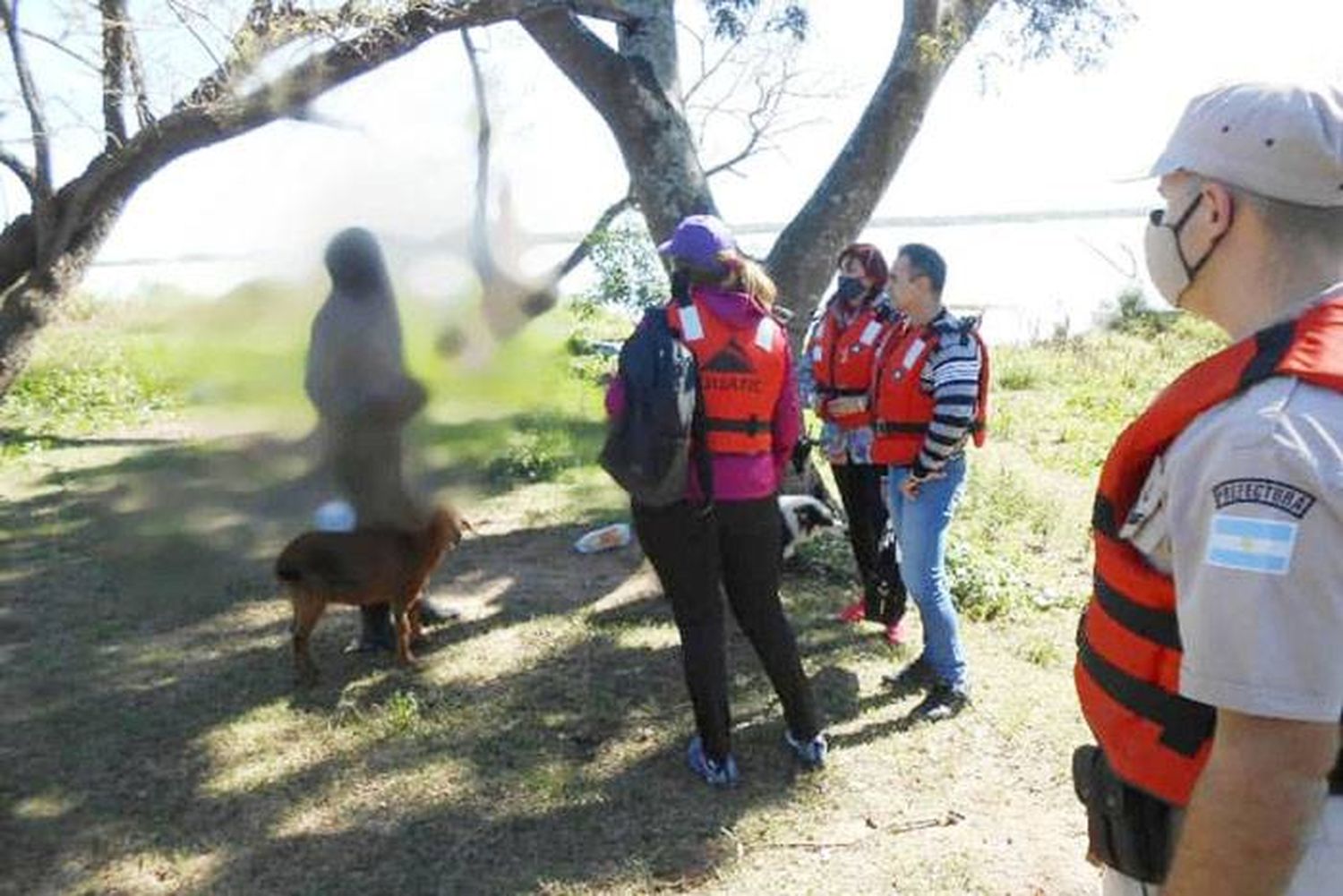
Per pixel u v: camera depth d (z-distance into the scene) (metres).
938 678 4.27
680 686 4.53
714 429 3.55
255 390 4.52
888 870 3.34
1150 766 1.39
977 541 6.37
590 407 8.09
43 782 3.87
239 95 4.75
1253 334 1.27
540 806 3.70
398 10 4.75
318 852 3.48
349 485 4.40
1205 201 1.36
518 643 4.97
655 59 6.11
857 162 6.17
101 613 5.34
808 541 5.77
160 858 3.46
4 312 5.09
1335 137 1.28
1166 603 1.35
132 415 9.57
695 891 3.26
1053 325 14.84
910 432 4.18
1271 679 1.14
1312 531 1.14
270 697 4.48
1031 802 3.71
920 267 4.03
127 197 5.05
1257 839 1.16
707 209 6.05
